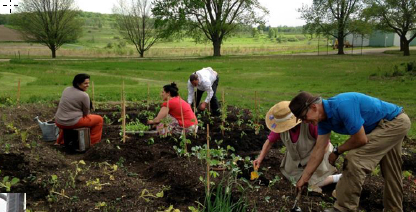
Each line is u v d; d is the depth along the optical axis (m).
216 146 7.25
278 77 22.22
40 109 10.39
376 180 5.36
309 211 4.58
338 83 18.31
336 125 4.23
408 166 6.31
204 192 4.93
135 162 6.37
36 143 6.87
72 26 55.16
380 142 4.18
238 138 7.75
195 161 5.86
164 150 6.74
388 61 33.25
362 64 30.48
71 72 26.22
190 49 68.56
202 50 67.25
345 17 49.41
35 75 22.81
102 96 13.24
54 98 12.91
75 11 54.91
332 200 4.95
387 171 4.45
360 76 21.05
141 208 4.60
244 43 111.94
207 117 9.90
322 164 5.18
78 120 7.14
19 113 9.50
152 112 10.23
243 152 7.11
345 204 4.29
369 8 45.06
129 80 20.30
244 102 12.83
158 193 4.69
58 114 7.19
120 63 37.22
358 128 4.06
